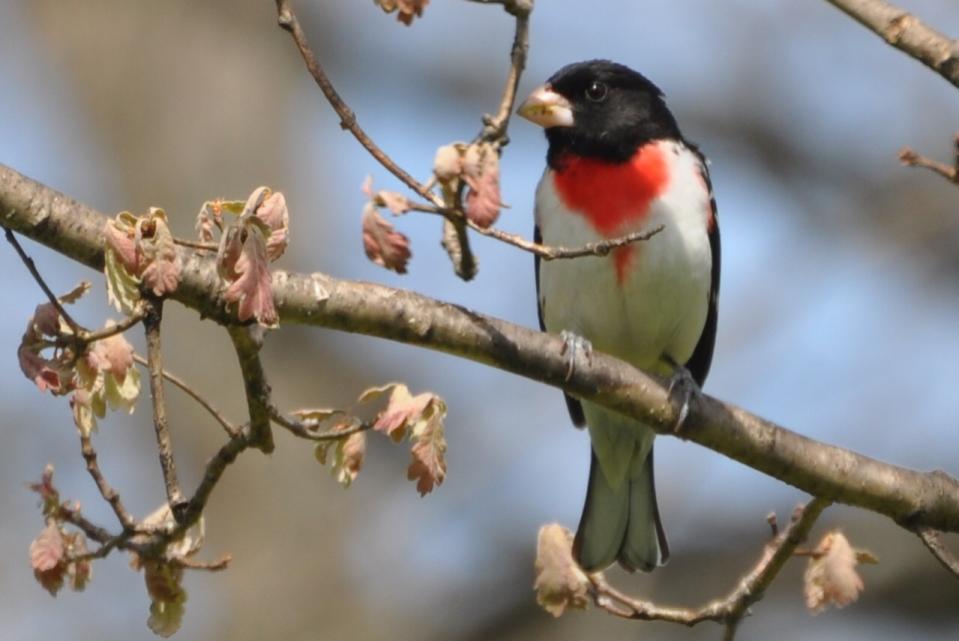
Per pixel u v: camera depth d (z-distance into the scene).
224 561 6.03
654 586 12.29
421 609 12.63
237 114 14.66
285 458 13.20
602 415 9.25
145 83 14.70
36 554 5.85
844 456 7.41
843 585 6.74
